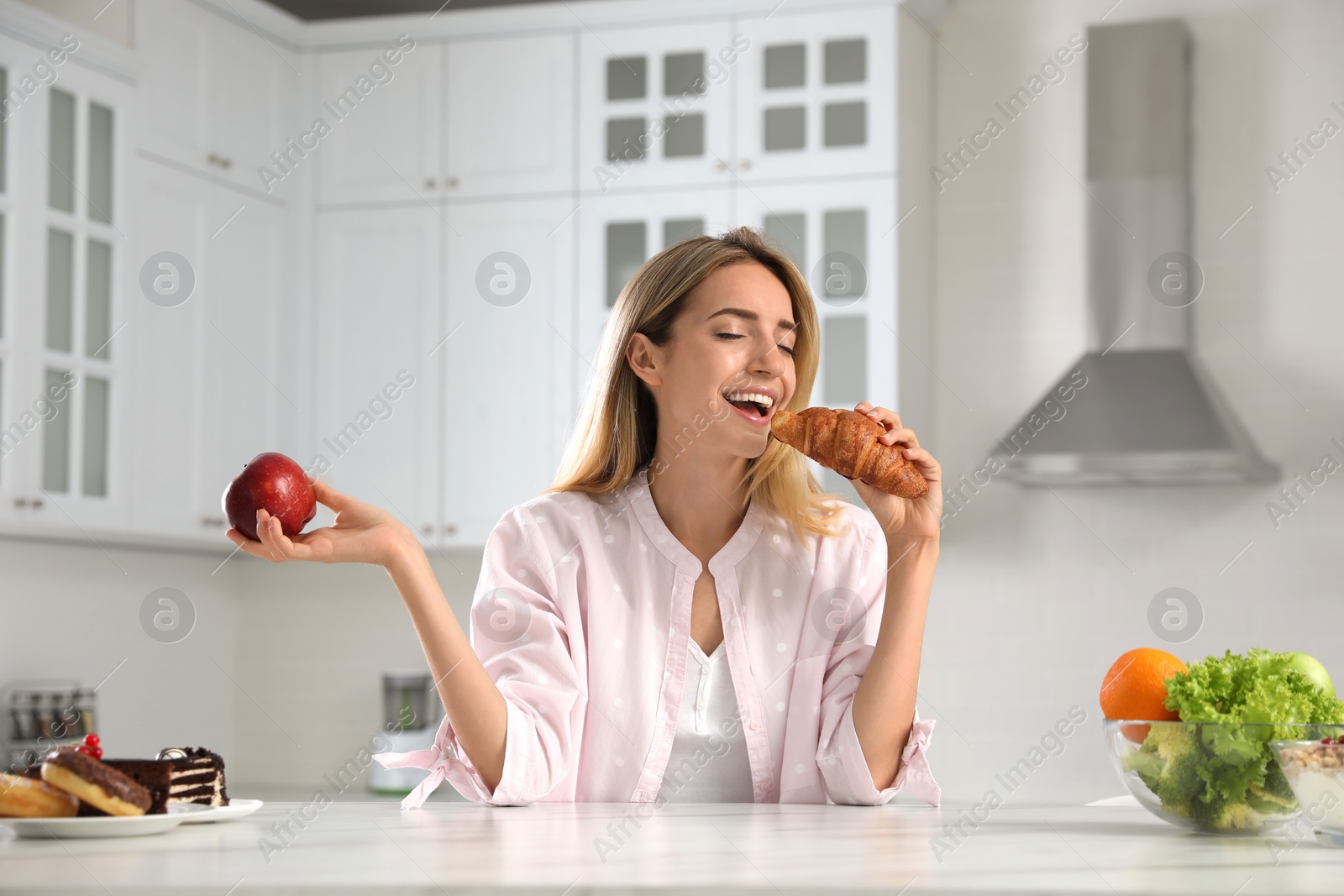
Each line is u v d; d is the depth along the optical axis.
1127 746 0.93
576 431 1.54
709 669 1.40
